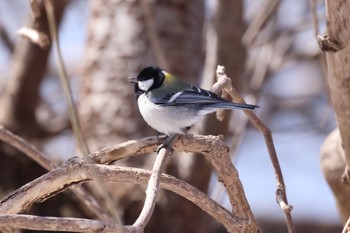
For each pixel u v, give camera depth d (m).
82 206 12.05
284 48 16.06
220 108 8.12
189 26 12.55
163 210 11.89
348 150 7.27
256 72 15.02
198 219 12.24
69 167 6.37
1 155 12.58
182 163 12.38
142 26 12.37
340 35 6.60
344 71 6.77
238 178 6.79
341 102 6.97
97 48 12.59
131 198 11.64
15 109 14.28
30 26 11.38
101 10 12.65
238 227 6.64
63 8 13.57
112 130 12.24
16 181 12.50
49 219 5.32
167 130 9.16
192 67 12.58
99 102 12.42
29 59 13.98
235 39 12.68
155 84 9.36
